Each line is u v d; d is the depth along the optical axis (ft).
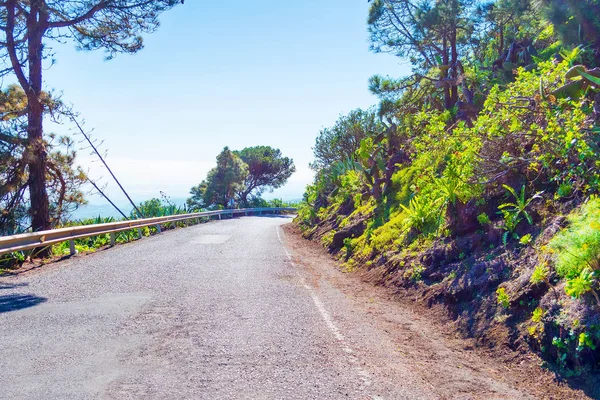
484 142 29.45
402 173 48.75
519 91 31.53
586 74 24.57
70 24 59.98
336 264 42.98
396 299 27.14
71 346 17.42
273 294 27.02
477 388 14.51
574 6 32.40
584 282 15.57
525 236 21.68
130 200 91.81
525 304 18.47
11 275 35.06
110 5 62.08
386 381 14.49
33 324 20.52
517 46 47.80
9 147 54.19
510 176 27.50
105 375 14.53
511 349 17.44
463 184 28.99
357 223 49.57
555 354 15.69
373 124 97.86
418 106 59.88
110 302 24.77
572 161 23.27
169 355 16.38
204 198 197.06
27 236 39.17
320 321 21.36
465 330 20.31
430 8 58.29
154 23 67.56
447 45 70.18
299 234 77.30
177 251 48.57
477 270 23.18
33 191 56.75
